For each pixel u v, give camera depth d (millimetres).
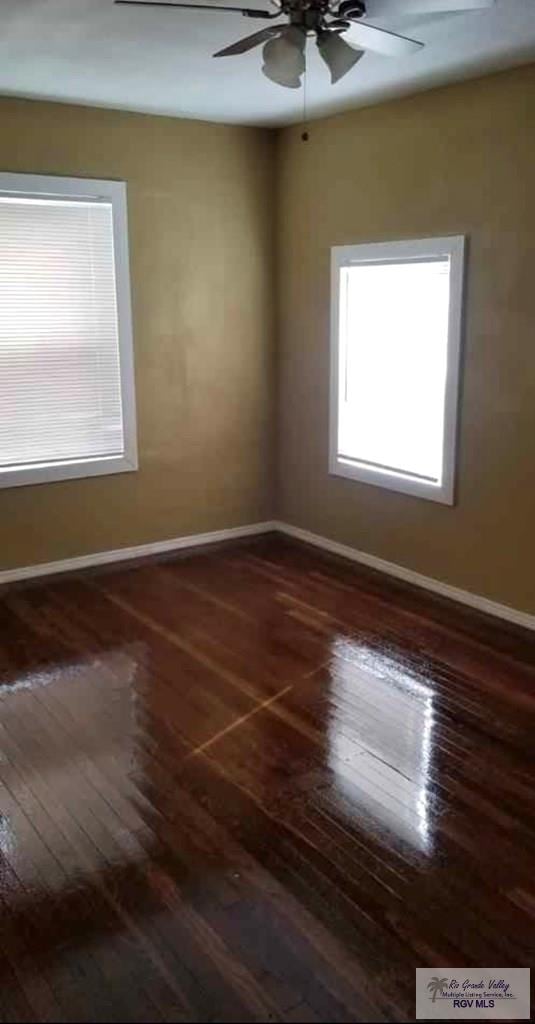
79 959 2045
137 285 4750
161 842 2471
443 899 2234
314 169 4820
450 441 4215
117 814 2605
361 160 4480
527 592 3988
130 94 4098
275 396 5504
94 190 4461
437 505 4395
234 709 3258
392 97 4152
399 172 4262
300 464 5406
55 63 3523
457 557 4340
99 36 3145
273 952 2062
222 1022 1867
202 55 3402
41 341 4484
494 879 2309
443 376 4230
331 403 4996
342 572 4875
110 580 4738
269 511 5699
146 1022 1870
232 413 5340
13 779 2793
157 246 4773
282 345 5371
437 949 2070
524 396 3814
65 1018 1885
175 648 3820
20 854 2422
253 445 5492
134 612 4262
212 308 5082
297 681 3488
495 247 3822
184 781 2779
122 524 5043
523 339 3770
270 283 5297
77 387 4664
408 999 1927
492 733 3061
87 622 4129
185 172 4781
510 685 3428
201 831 2521
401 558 4719
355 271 4688
